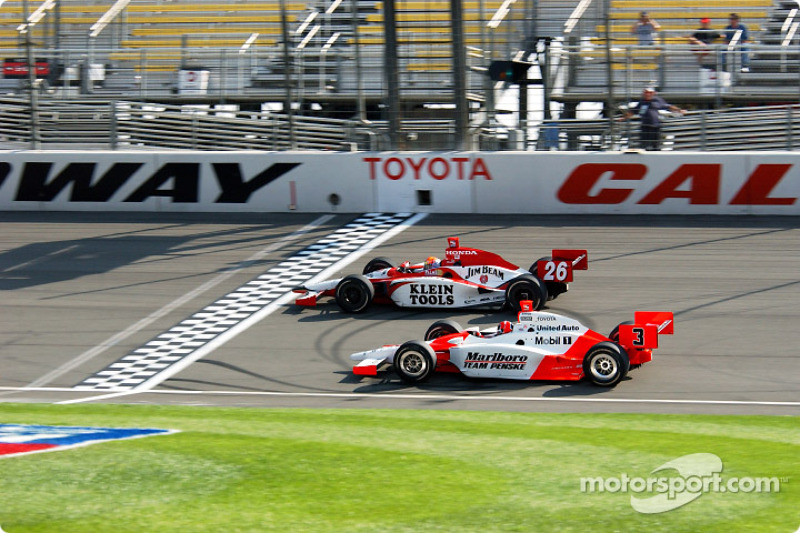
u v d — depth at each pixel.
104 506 23.98
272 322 45.53
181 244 59.53
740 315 43.69
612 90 63.47
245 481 25.45
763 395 34.53
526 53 76.06
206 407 34.72
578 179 63.06
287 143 74.25
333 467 26.45
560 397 35.03
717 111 65.81
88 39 90.69
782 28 79.31
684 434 29.58
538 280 44.94
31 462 27.44
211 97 81.31
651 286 48.41
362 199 66.00
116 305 48.75
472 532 21.89
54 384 38.41
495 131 69.50
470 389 36.41
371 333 43.41
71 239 61.00
